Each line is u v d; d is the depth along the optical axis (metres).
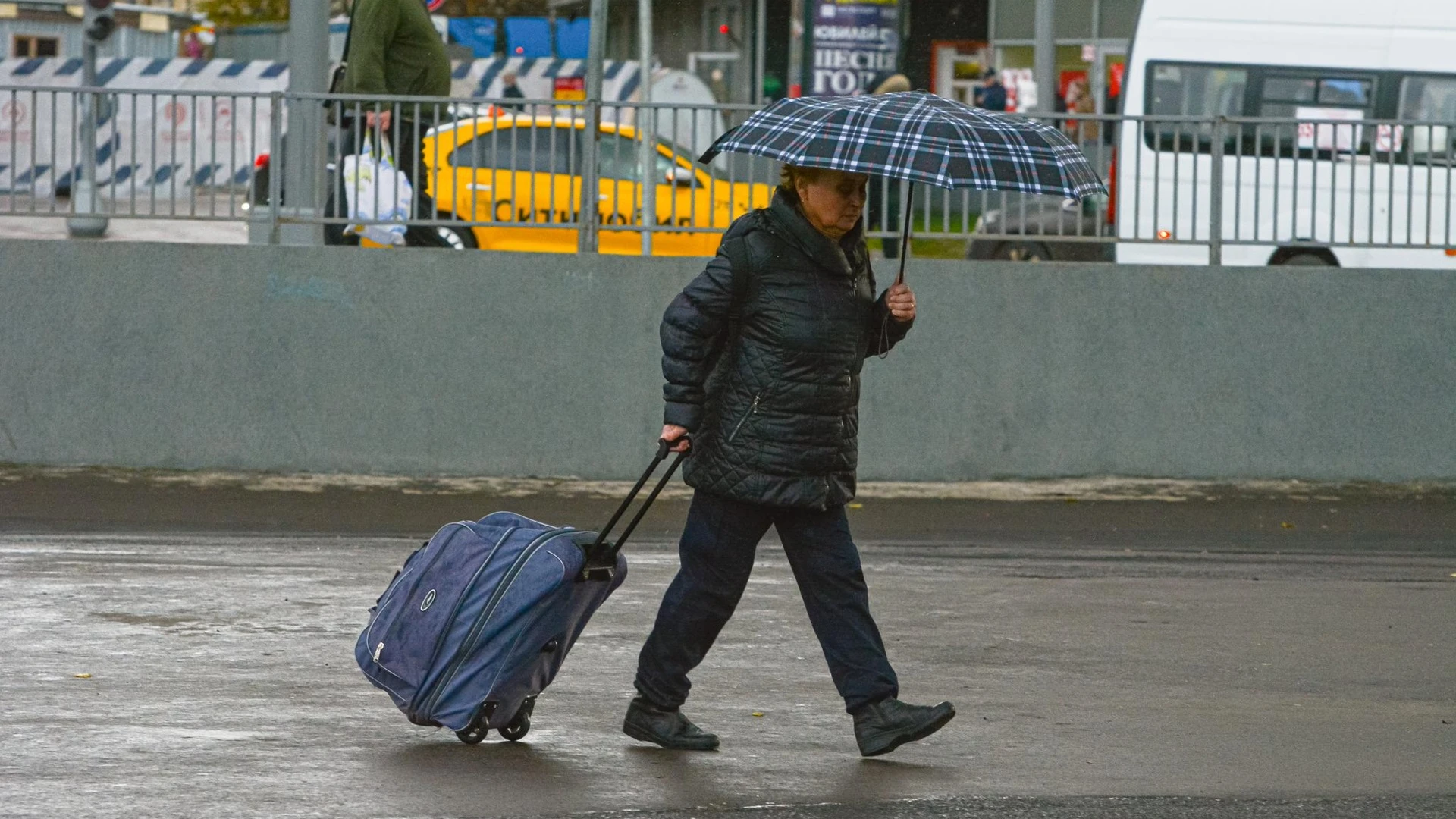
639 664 21.20
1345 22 68.62
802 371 20.03
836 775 20.28
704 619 20.88
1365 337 45.53
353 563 33.56
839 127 19.39
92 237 43.88
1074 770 20.77
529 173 43.84
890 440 44.78
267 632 27.22
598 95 52.38
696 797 19.17
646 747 21.34
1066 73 112.75
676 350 20.03
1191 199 45.12
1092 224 45.00
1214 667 26.72
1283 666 26.91
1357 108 68.25
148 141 43.12
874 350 20.95
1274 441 45.53
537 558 20.55
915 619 29.88
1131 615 30.58
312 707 22.72
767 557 35.62
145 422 43.50
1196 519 41.34
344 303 43.62
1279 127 45.00
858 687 20.61
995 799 19.38
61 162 43.16
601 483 43.94
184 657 25.36
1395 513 42.34
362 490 42.22
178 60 77.88
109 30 77.62
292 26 48.66
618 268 43.88
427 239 44.03
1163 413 45.31
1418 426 45.72
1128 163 44.97
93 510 38.84
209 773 19.47
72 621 27.53
